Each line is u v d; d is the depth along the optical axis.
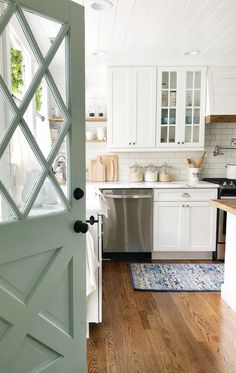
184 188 3.61
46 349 1.48
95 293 2.13
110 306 2.54
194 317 2.37
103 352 1.94
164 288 2.87
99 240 2.10
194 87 3.80
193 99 3.81
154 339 2.08
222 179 4.03
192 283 2.99
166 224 3.66
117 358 1.88
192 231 3.67
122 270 3.37
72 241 1.56
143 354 1.92
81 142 1.55
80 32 1.49
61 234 1.49
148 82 3.75
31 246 1.36
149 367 1.81
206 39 3.02
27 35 1.33
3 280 1.27
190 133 3.88
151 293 2.78
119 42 3.09
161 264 3.55
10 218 1.30
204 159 4.16
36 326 1.41
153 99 3.77
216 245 3.70
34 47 1.34
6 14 1.21
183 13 2.44
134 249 3.70
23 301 1.35
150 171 4.02
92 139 3.97
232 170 4.00
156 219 3.64
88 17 2.50
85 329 1.69
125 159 4.14
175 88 3.79
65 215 1.50
